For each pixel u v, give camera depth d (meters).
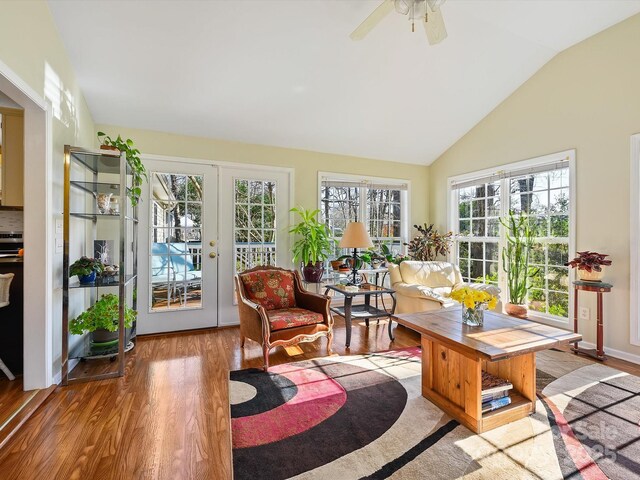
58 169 2.46
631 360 2.90
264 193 4.21
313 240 4.01
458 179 4.76
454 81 3.59
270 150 4.23
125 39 2.58
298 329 2.85
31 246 2.22
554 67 3.50
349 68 3.18
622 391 2.31
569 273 3.45
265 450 1.67
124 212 2.59
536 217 3.81
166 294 3.70
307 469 1.54
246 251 4.10
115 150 2.59
